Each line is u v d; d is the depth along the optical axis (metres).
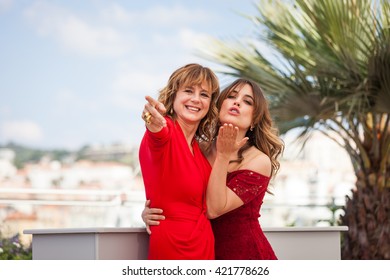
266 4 6.85
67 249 3.46
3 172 46.00
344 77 6.33
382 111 6.53
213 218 3.50
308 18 6.52
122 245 3.44
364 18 6.25
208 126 3.61
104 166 42.09
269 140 3.76
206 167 3.48
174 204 3.37
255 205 3.65
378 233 6.92
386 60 6.06
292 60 6.51
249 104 3.68
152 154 3.29
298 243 4.09
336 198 8.64
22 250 6.77
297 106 6.62
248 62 6.82
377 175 6.98
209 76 3.48
